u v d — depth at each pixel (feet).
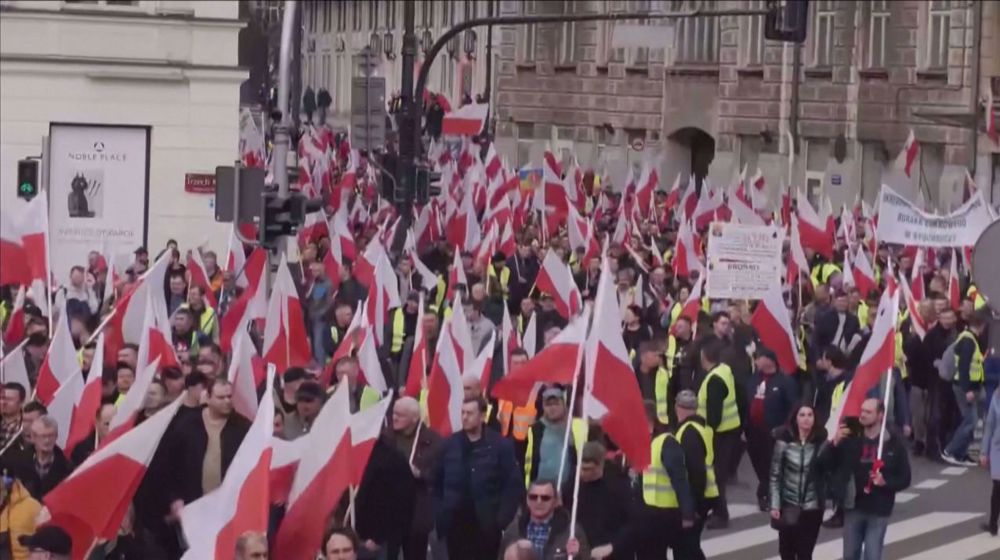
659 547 66.39
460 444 63.82
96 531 49.19
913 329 108.99
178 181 143.84
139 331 79.30
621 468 63.46
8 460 57.88
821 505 71.10
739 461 101.14
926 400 109.29
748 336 101.04
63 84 142.00
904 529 88.33
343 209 145.59
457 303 78.43
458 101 306.76
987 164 220.43
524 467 74.59
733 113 256.52
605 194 192.44
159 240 143.74
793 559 72.18
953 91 225.15
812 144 246.06
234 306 89.81
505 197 136.05
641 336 97.81
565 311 102.42
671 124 268.00
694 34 265.13
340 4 393.09
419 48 343.05
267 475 46.57
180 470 58.65
